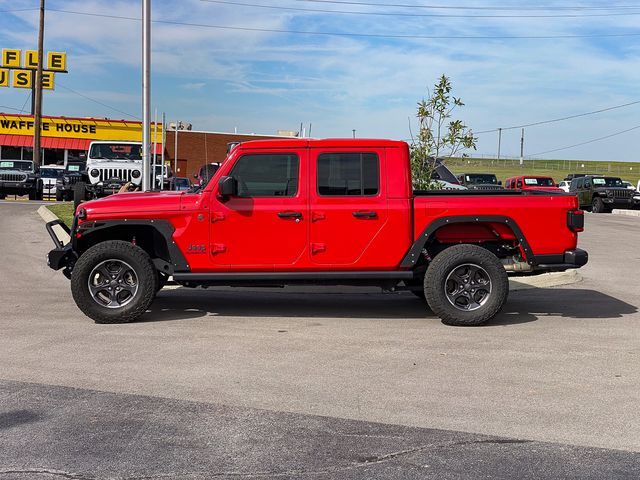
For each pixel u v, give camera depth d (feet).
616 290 34.06
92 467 12.52
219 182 24.71
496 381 18.10
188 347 21.50
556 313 27.94
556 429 14.62
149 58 42.42
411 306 29.45
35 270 38.40
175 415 15.30
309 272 25.34
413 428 14.62
